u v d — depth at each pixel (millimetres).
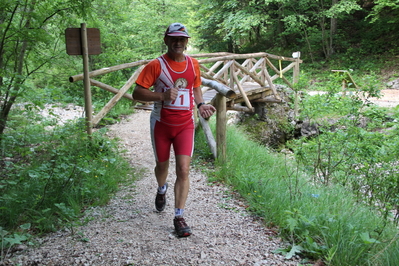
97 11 7590
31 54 6020
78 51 4945
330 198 3791
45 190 3490
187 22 17000
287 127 9641
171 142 3080
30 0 5184
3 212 3113
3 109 5238
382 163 5188
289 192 3715
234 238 2877
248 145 6281
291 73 18984
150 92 2750
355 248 2527
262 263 2488
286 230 2951
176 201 2949
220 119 5059
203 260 2523
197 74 2959
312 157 5688
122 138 7082
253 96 9031
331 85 6078
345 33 20812
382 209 4137
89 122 4992
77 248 2699
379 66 16766
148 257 2561
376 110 5516
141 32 13031
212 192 4043
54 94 5090
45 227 3016
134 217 3330
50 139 4758
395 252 2531
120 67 5461
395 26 19125
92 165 4371
